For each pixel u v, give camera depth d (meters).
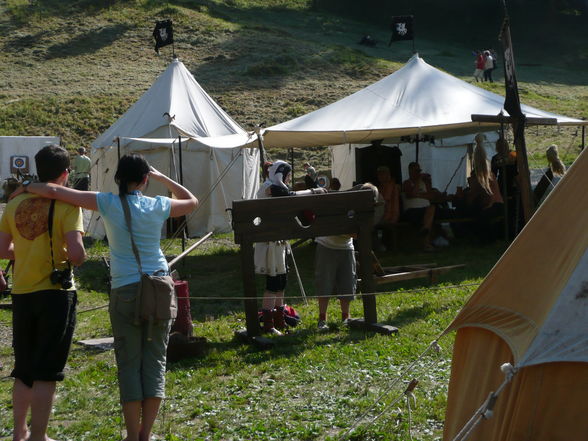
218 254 17.44
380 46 61.50
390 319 9.95
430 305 10.59
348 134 15.34
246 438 5.99
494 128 18.06
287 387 7.26
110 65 49.38
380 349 8.40
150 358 5.63
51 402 5.58
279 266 9.45
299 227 9.02
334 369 7.75
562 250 4.55
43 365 5.53
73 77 46.69
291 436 5.97
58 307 5.54
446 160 22.45
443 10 74.00
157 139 20.34
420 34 70.38
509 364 4.29
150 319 5.47
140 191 5.82
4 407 7.02
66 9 60.34
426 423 6.12
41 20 57.81
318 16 71.25
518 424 4.37
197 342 8.60
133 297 5.54
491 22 73.50
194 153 20.58
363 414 6.24
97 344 9.46
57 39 54.19
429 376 7.33
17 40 53.69
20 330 5.60
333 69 49.53
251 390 7.25
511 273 4.80
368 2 74.12
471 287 11.84
